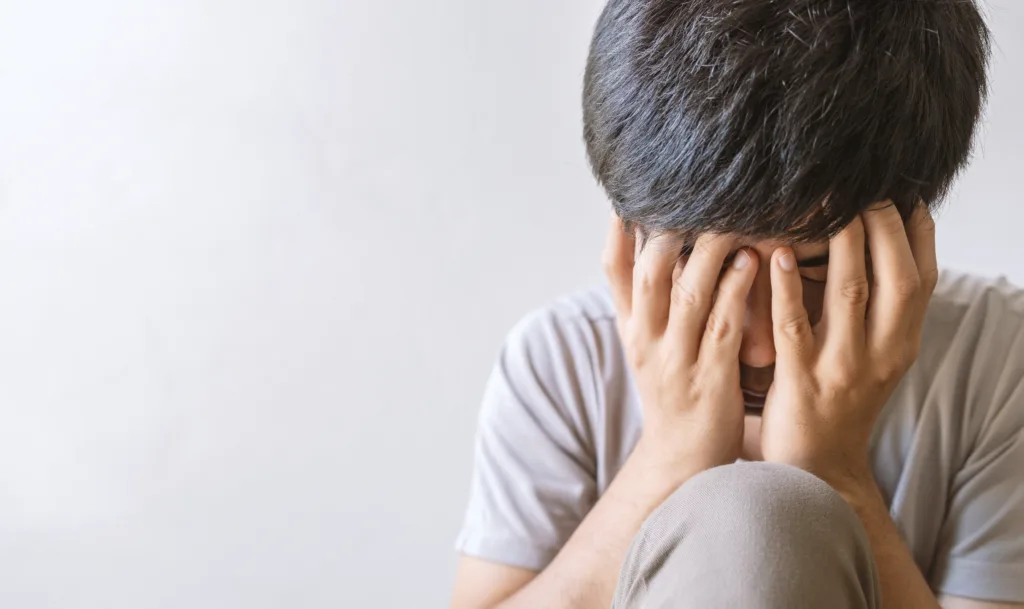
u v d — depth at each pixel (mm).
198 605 1238
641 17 532
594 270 1074
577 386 806
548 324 825
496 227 1086
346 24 1055
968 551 715
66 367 1201
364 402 1171
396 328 1141
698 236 596
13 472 1231
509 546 771
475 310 1117
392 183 1095
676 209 532
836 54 481
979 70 558
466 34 1035
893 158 504
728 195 507
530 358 816
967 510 718
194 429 1204
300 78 1079
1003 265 978
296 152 1103
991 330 743
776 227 523
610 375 800
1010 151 936
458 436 1163
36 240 1168
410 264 1116
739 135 494
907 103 496
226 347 1176
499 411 814
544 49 1023
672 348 681
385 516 1202
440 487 1182
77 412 1214
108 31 1096
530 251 1085
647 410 723
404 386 1157
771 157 492
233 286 1154
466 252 1101
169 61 1095
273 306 1154
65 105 1122
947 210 973
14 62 1114
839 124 482
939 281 788
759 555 450
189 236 1146
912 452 737
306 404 1181
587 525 724
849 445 692
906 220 609
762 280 643
